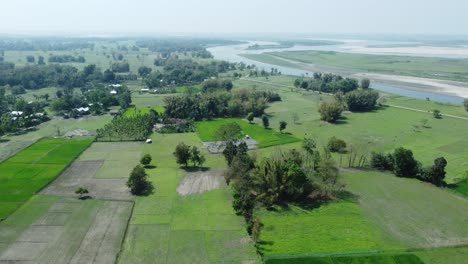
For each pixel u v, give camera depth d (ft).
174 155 377.09
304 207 293.23
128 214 278.46
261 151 421.18
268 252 230.89
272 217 277.64
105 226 261.85
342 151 417.28
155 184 333.62
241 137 469.98
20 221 267.18
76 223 265.54
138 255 229.04
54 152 413.59
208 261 223.10
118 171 364.38
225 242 243.19
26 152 412.16
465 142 448.65
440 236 249.96
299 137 479.00
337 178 339.77
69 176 350.23
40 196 306.55
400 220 271.69
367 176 350.23
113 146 442.09
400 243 241.55
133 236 249.96
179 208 288.92
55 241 243.40
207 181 340.39
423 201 300.81
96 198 304.91
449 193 314.76
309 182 307.78
